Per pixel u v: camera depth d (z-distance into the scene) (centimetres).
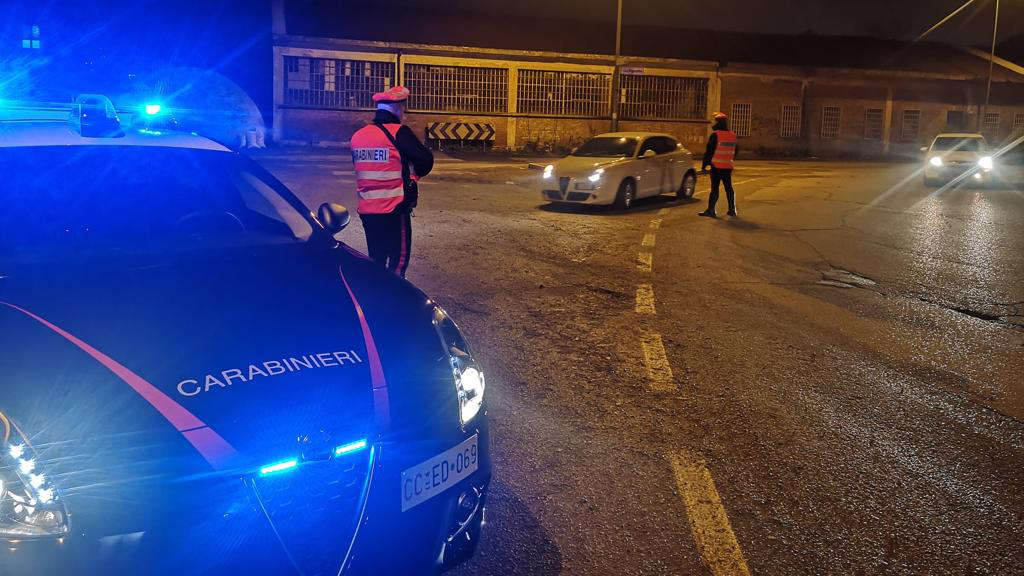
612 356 564
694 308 712
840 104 3947
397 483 245
